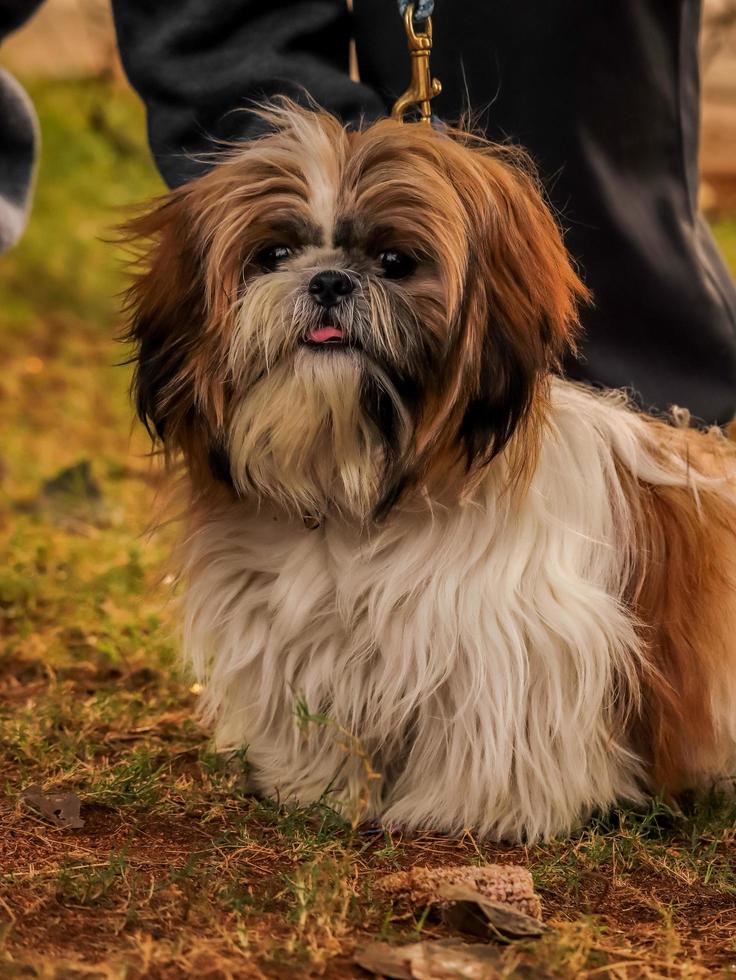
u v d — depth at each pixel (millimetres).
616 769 4492
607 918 3682
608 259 5098
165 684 5828
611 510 4438
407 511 4250
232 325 4086
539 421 4203
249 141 4453
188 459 4402
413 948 3275
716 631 4453
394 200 4016
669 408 5234
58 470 9555
